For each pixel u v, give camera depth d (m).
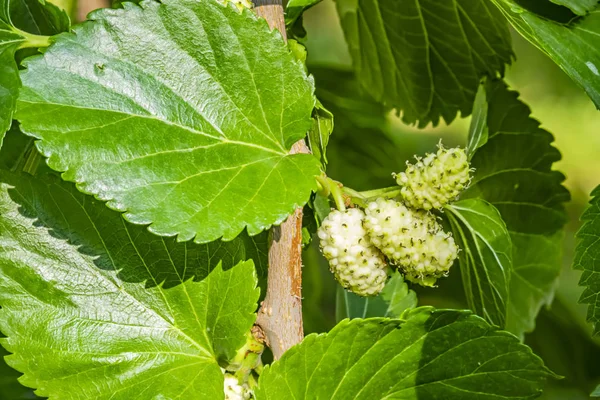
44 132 0.24
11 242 0.26
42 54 0.25
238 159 0.26
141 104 0.25
